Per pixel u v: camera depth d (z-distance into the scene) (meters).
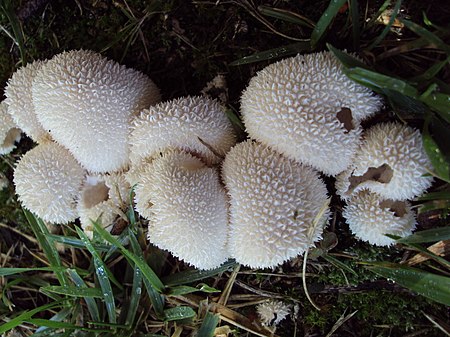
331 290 0.16
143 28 0.17
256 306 0.17
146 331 0.17
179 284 0.17
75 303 0.18
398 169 0.12
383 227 0.14
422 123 0.14
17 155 0.20
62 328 0.17
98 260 0.16
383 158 0.13
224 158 0.15
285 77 0.13
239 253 0.13
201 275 0.17
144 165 0.15
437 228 0.14
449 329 0.15
